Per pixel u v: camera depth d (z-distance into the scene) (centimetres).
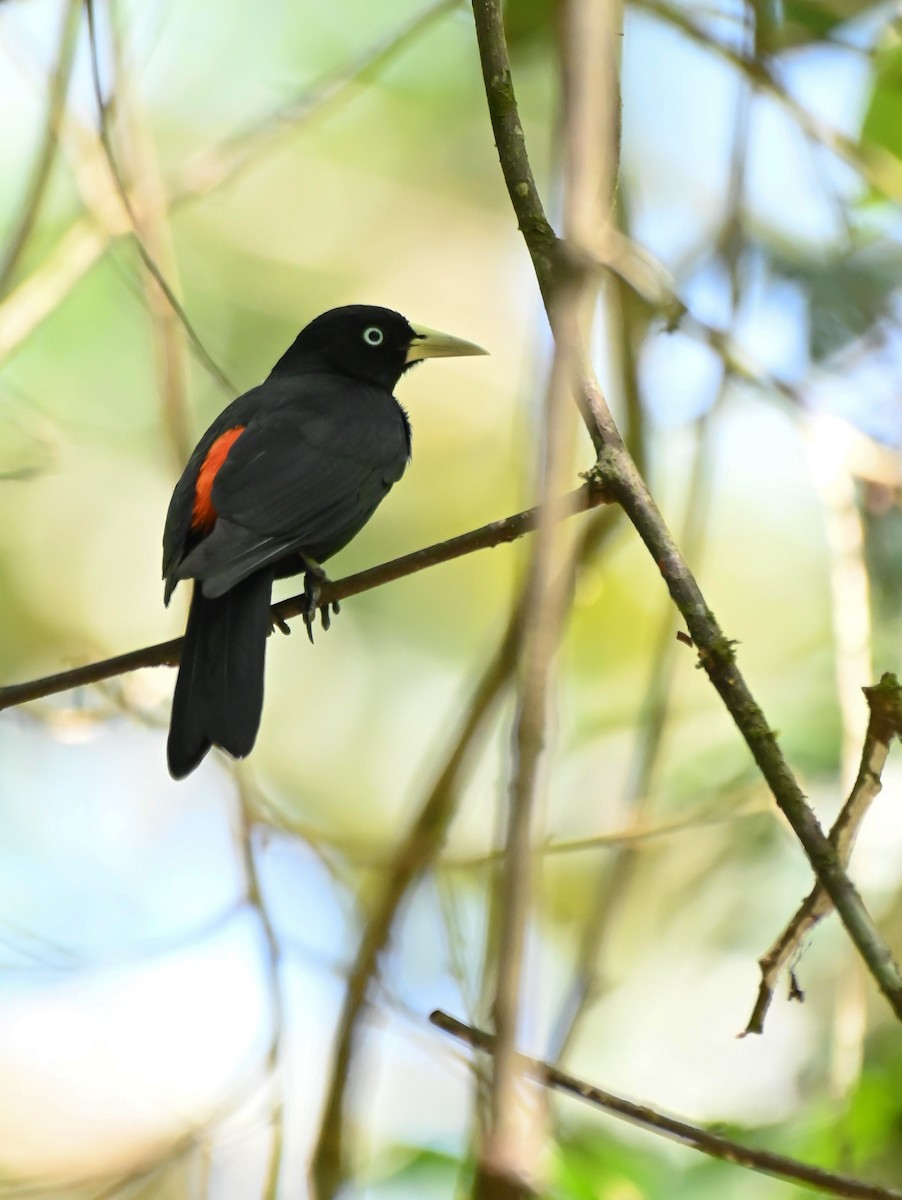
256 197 1602
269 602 843
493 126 631
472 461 1619
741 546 1474
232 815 931
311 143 1608
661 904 1205
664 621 934
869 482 949
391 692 1584
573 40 552
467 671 1579
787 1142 826
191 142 1491
